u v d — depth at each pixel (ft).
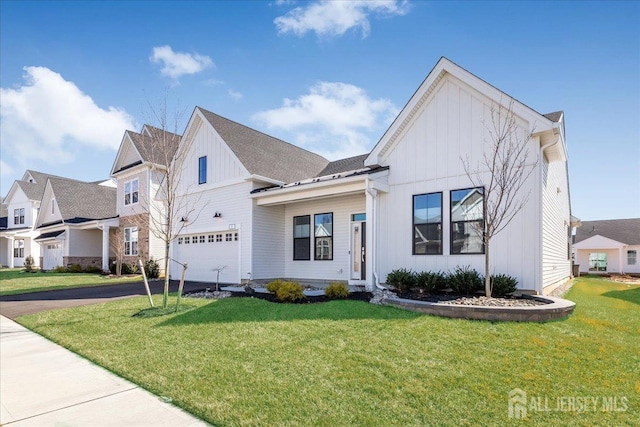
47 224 94.27
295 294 31.35
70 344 21.04
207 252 53.83
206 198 53.72
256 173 48.03
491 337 19.27
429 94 35.83
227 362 16.81
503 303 24.86
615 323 23.58
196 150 55.98
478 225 32.32
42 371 16.97
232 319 24.61
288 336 20.34
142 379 15.37
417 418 11.53
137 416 12.34
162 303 32.22
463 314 23.29
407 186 36.70
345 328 21.36
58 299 38.58
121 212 76.74
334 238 45.96
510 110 30.58
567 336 19.70
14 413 12.73
